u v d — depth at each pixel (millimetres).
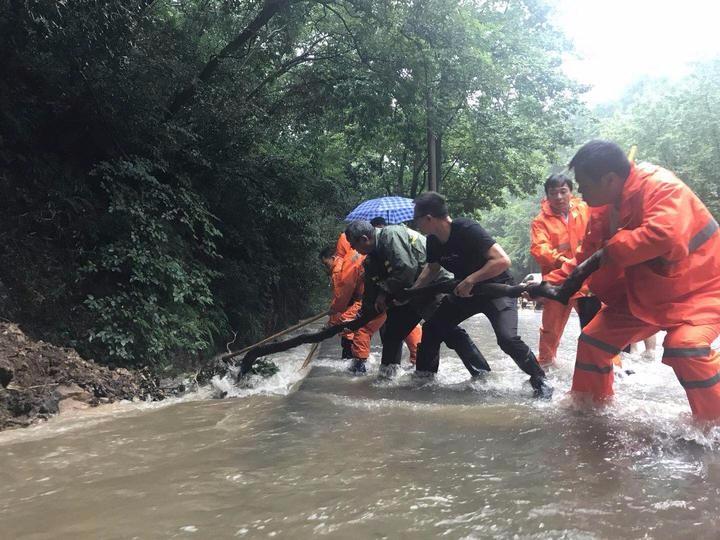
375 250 4746
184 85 7449
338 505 2117
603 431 3033
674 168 27781
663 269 2936
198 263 6832
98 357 4910
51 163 5668
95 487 2387
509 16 15680
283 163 9875
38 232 5270
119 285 5371
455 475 2416
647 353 5727
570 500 2117
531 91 15797
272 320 10094
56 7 4715
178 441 3086
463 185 21406
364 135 10281
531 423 3248
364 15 9203
